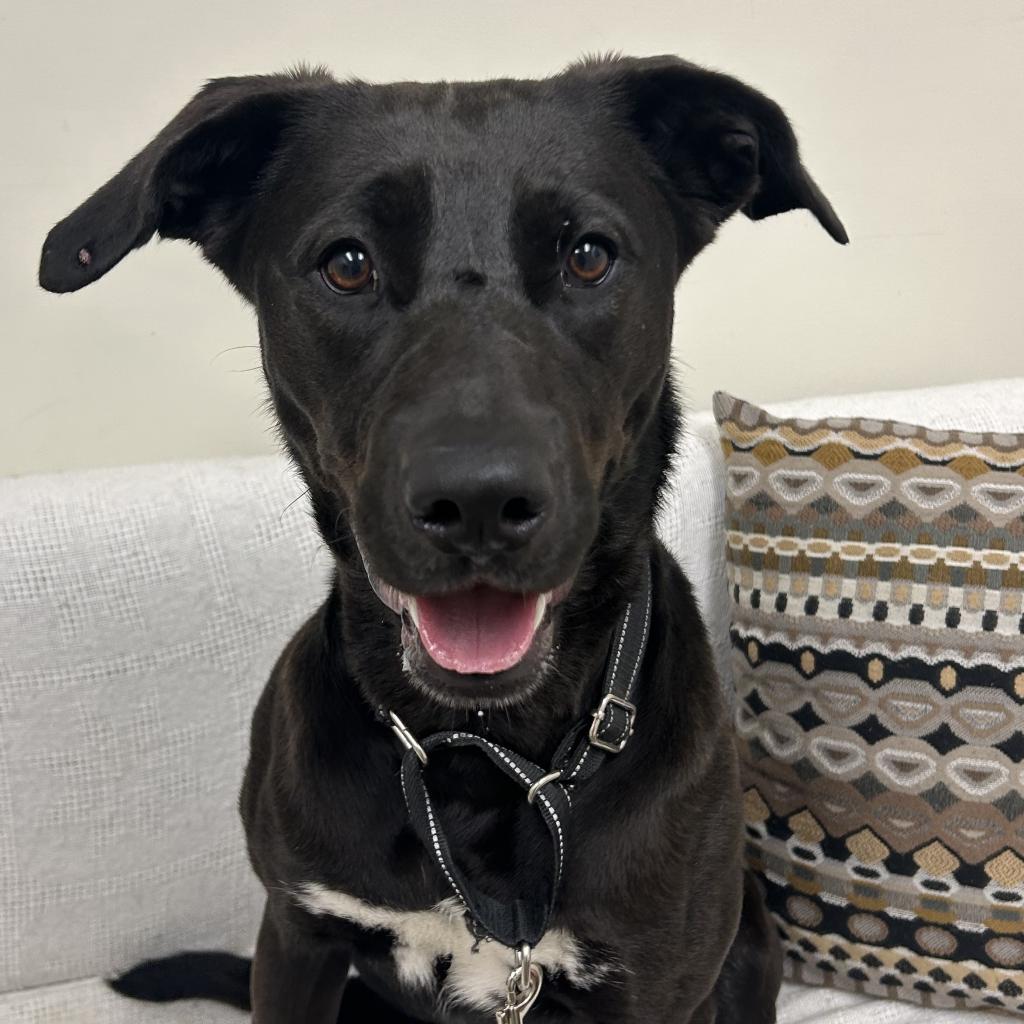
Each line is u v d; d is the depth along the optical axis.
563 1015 1.24
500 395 0.83
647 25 1.95
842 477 1.50
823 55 2.00
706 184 1.19
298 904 1.16
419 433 0.82
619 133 1.07
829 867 1.50
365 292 0.97
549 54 1.93
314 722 1.14
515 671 0.92
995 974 1.44
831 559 1.49
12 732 1.46
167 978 1.51
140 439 1.96
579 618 1.08
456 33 1.88
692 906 1.13
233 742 1.58
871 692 1.46
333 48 1.84
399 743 1.11
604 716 1.08
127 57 1.76
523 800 1.10
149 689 1.52
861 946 1.50
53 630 1.46
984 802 1.41
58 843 1.50
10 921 1.51
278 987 1.24
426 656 0.93
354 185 0.97
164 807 1.55
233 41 1.79
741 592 1.59
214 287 1.91
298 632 1.30
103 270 0.96
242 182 1.12
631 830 1.09
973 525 1.44
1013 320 2.23
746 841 1.58
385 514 0.84
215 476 1.59
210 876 1.61
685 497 1.70
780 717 1.53
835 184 2.07
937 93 2.05
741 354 2.15
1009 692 1.41
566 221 0.96
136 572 1.50
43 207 1.79
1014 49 2.04
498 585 0.84
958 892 1.43
